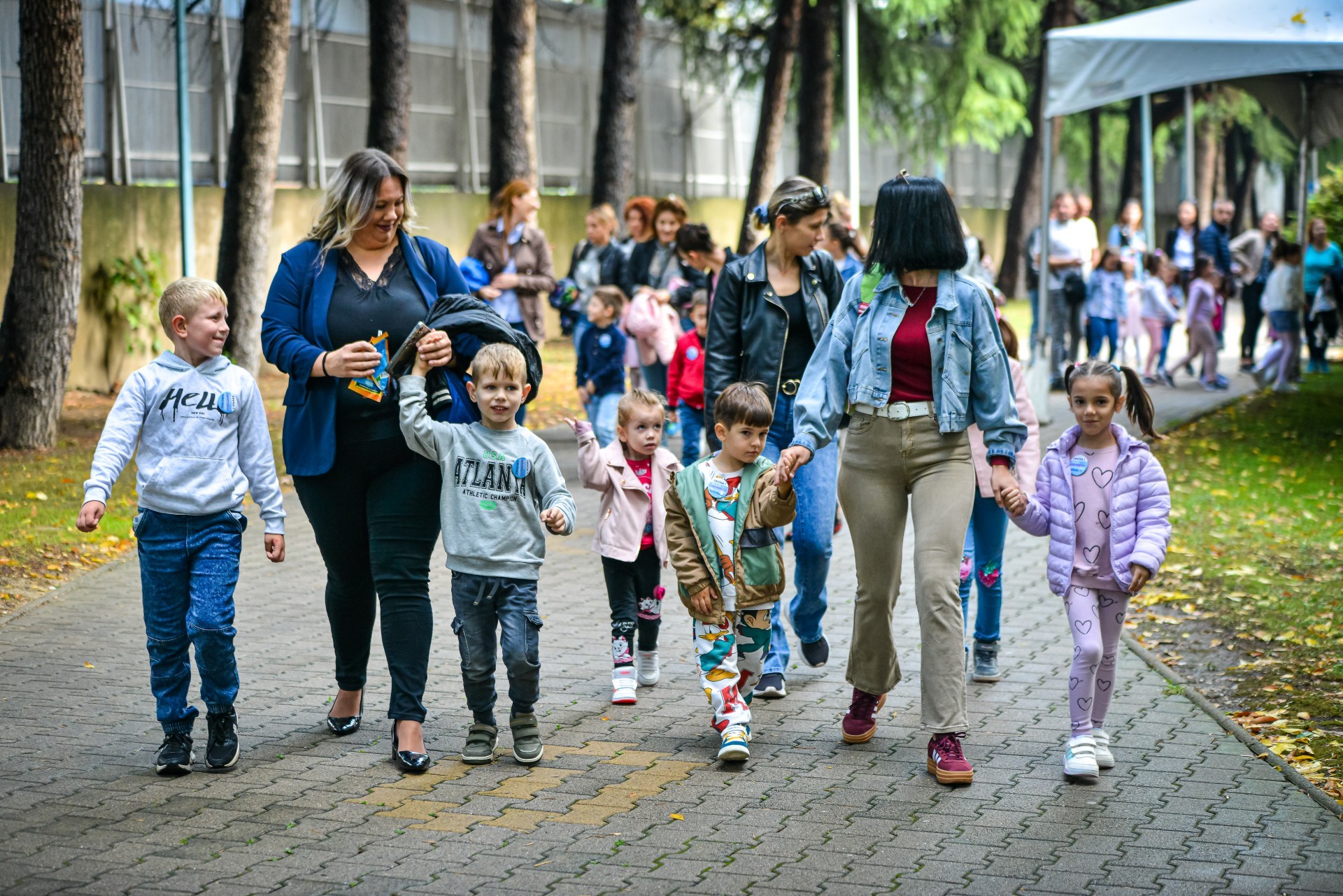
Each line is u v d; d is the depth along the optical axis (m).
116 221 18.30
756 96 34.66
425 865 4.33
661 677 6.57
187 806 4.83
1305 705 6.03
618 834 4.60
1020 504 5.14
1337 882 4.20
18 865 4.29
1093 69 14.53
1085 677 5.14
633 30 24.64
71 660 6.76
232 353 17.39
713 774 5.20
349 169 5.25
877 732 5.72
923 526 5.19
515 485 5.23
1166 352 19.16
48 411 12.93
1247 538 9.53
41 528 9.61
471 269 11.62
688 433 9.77
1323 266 19.95
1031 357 16.72
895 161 39.03
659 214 11.30
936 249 5.15
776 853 4.43
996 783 5.11
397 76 19.56
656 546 6.26
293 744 5.54
